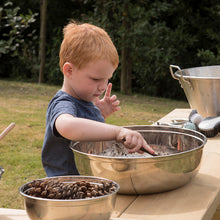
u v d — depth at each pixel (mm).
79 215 676
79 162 945
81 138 889
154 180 897
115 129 887
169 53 6770
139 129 1205
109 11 7020
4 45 7324
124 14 6582
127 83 7188
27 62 8289
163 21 7184
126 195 942
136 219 784
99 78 1055
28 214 702
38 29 8570
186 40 6922
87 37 1030
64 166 1111
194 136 1116
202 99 1810
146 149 883
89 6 8141
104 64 1032
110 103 1413
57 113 960
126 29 6629
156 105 6027
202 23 7574
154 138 1196
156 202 888
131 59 7148
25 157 3062
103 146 1128
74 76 1062
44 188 742
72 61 1038
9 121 4234
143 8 6469
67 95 1123
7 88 6723
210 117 1675
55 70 7785
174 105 6160
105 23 6887
